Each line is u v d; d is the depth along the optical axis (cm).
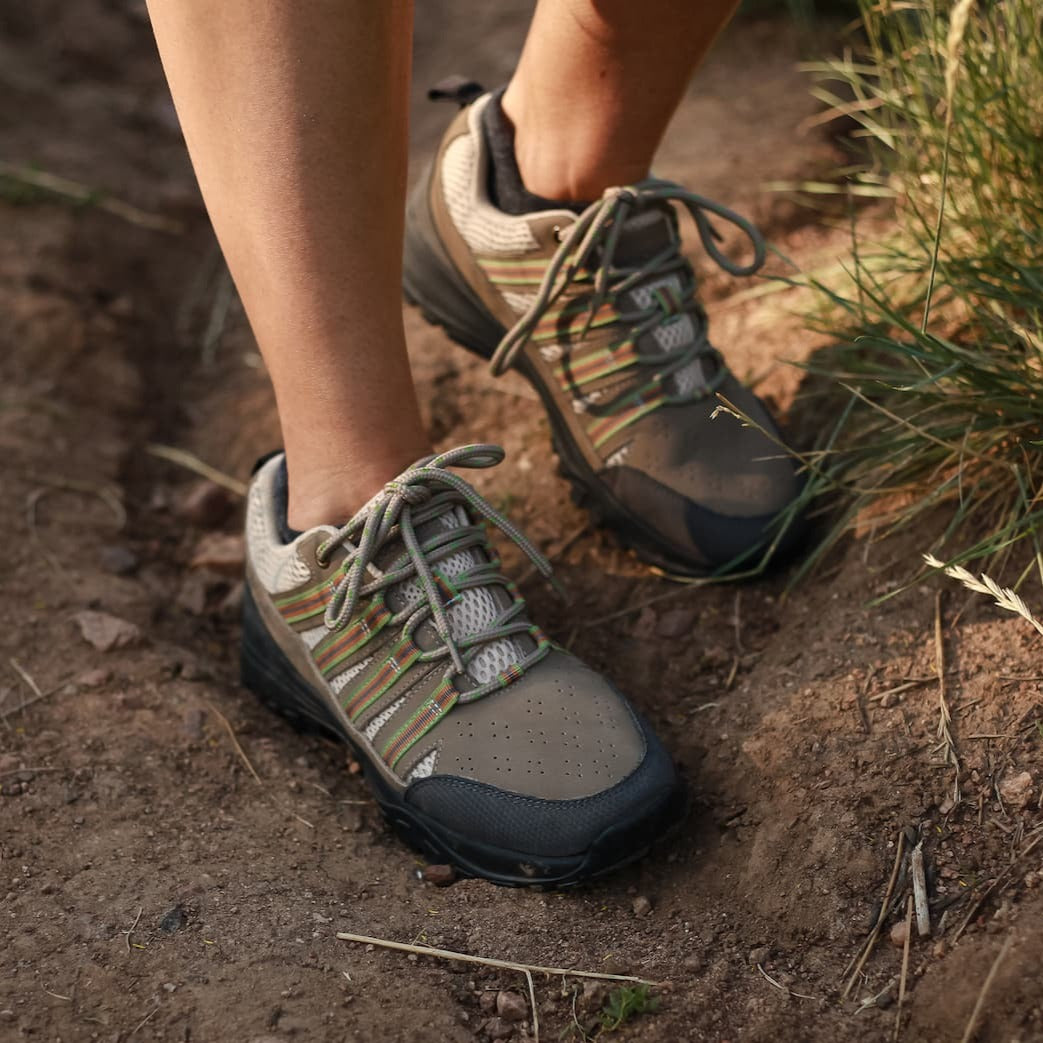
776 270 195
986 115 152
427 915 113
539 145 145
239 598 167
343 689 125
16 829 120
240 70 106
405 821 121
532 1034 100
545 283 141
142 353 215
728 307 190
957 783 112
